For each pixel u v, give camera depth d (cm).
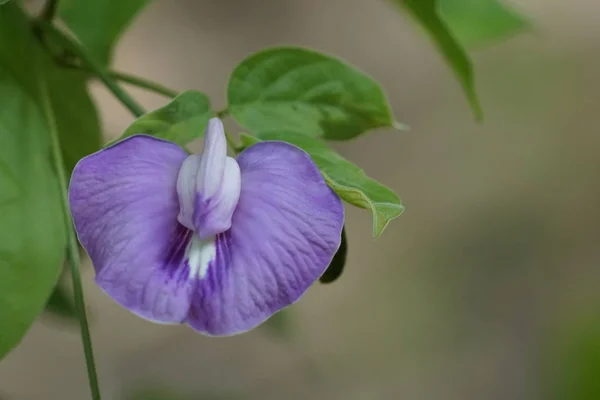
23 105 30
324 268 27
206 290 27
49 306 35
